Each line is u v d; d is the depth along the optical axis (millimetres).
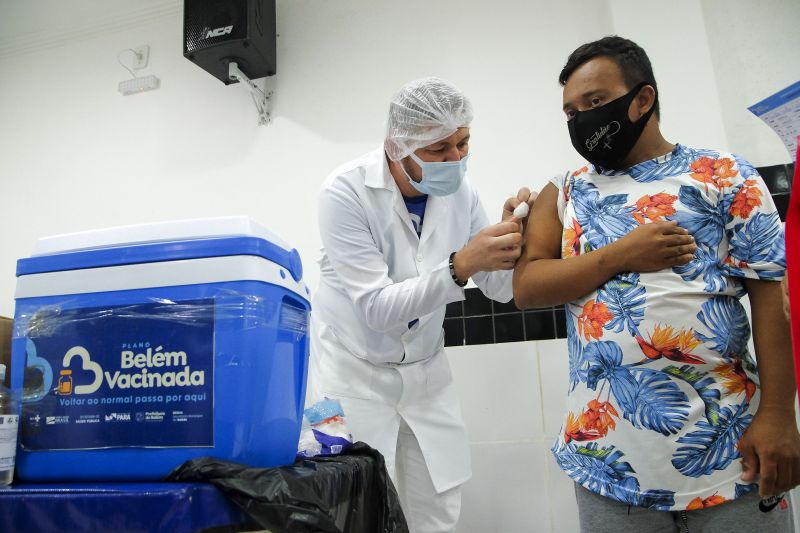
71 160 2760
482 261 1196
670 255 956
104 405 765
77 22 2922
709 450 894
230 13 2367
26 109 2895
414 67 2381
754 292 977
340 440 1024
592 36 2203
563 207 1172
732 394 921
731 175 1007
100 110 2785
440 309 1581
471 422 1982
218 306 755
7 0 3053
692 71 2000
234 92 2609
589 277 1002
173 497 631
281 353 821
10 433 766
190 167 2584
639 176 1071
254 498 626
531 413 1943
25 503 668
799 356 646
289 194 2422
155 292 775
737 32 2092
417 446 1590
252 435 739
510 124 2213
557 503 1864
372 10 2488
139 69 2773
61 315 803
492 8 2338
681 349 928
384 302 1327
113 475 747
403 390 1544
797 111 814
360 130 2396
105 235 833
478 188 2188
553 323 1981
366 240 1457
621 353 958
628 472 919
